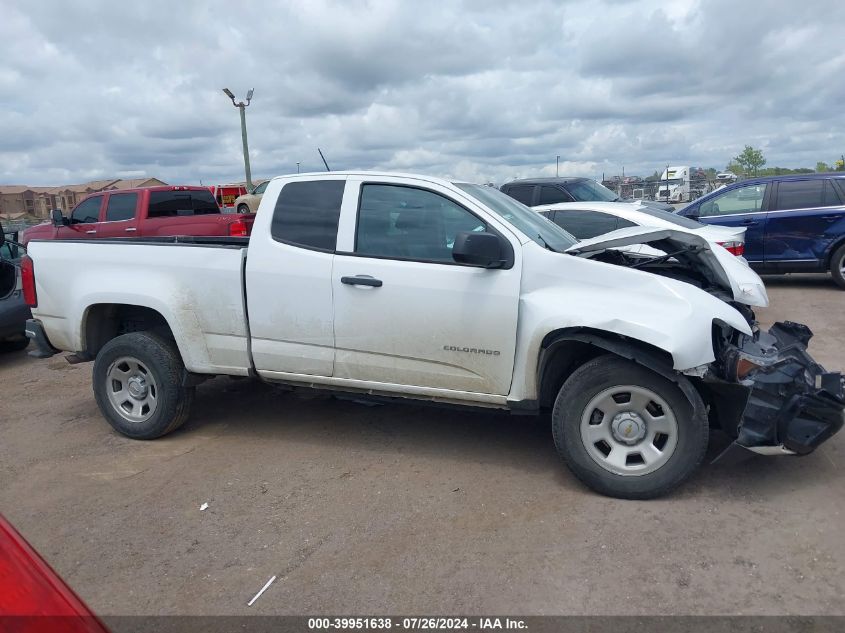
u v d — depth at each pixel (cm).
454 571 317
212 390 625
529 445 468
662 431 371
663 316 361
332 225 442
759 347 407
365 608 293
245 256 463
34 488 429
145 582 319
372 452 465
